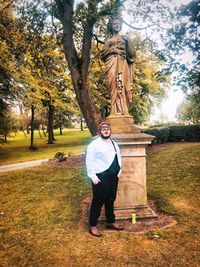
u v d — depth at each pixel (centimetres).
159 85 2934
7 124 2345
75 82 1131
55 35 1355
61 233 524
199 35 1079
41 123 4800
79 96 1140
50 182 921
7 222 590
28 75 1686
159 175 942
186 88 1184
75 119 4412
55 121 4553
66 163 1300
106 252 451
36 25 1223
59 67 2036
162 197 704
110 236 503
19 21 1252
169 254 439
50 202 705
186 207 636
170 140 2159
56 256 445
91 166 493
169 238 489
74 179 941
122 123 592
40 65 1672
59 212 631
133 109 3005
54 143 3397
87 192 780
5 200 746
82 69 1125
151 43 1177
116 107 608
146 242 477
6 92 1880
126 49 613
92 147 496
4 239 510
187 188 773
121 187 579
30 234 526
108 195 514
